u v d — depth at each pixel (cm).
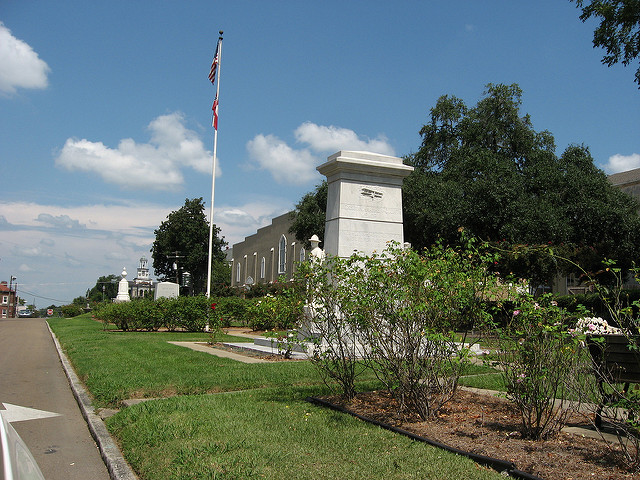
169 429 587
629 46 1773
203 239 6594
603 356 524
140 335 2089
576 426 585
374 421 609
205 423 608
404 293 623
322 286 756
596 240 2836
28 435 674
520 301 543
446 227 2678
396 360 624
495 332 587
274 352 1297
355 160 1294
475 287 621
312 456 489
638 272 493
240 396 778
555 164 3172
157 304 2386
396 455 487
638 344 482
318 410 680
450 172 3278
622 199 3100
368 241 1289
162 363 1145
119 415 686
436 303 614
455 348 623
